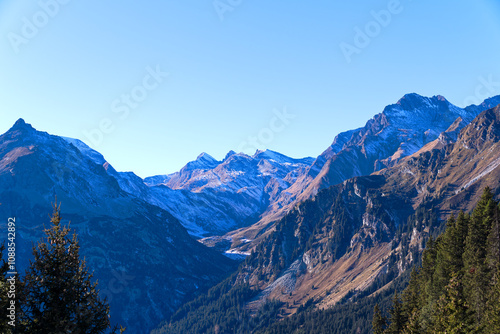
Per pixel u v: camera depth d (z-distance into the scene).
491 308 76.19
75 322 34.97
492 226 92.62
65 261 36.62
